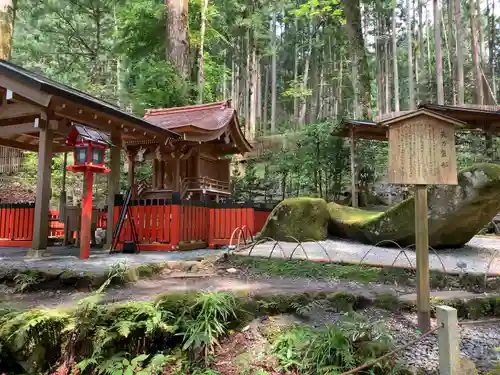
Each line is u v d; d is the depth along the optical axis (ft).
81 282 15.75
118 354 11.13
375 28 110.73
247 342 12.03
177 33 53.72
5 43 39.11
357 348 10.63
